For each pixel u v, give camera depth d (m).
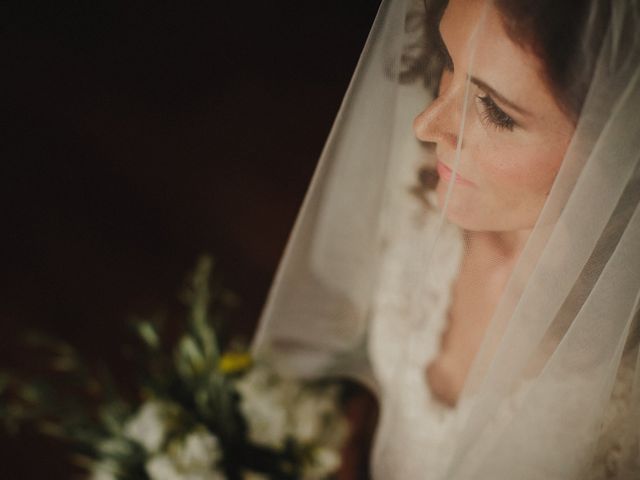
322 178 0.84
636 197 0.62
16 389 1.79
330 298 1.00
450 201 0.72
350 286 0.97
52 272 2.02
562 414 0.68
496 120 0.65
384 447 0.90
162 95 2.27
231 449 0.93
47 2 2.37
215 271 1.98
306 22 2.19
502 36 0.61
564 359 0.67
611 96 0.60
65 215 2.11
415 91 0.71
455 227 0.76
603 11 0.58
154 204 2.12
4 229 2.09
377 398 1.08
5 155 2.20
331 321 1.02
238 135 2.20
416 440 0.85
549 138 0.63
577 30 0.59
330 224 0.90
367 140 0.79
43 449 1.73
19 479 1.72
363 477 1.08
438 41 0.66
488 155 0.66
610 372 0.67
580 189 0.62
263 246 2.03
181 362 0.98
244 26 2.25
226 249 2.03
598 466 0.69
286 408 0.96
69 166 2.19
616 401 0.69
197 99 2.25
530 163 0.65
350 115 0.76
